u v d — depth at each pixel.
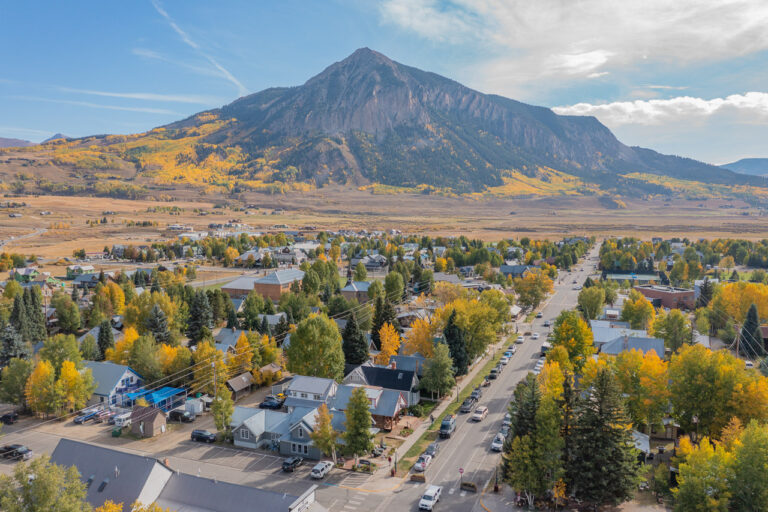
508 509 62.00
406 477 69.69
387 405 86.19
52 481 48.62
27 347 116.50
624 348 106.81
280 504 55.00
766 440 54.53
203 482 59.09
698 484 55.56
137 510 51.06
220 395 84.94
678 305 175.38
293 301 151.00
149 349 104.19
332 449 73.25
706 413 73.75
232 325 134.75
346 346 112.69
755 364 113.62
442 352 97.56
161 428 85.62
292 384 92.12
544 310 176.00
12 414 89.25
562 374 79.56
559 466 60.75
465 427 85.31
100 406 94.12
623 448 61.09
